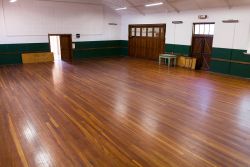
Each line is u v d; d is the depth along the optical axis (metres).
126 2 12.91
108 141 3.93
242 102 6.11
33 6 12.13
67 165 3.24
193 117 5.03
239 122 4.78
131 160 3.37
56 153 3.54
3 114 5.11
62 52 14.09
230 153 3.58
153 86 7.76
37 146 3.75
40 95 6.54
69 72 10.06
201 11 10.78
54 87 7.43
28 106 5.64
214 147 3.76
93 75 9.48
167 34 12.83
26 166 3.21
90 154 3.52
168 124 4.65
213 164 3.29
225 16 9.83
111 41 15.80
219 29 10.14
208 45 10.96
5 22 11.53
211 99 6.35
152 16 13.51
